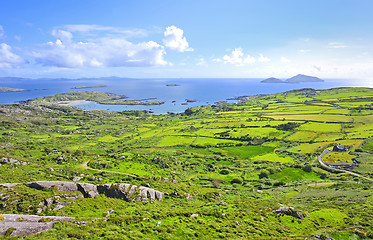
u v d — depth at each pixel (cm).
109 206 5616
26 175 8994
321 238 4678
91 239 3738
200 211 5728
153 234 4241
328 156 15125
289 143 19725
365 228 5125
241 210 6253
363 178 11169
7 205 4741
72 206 5184
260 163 16062
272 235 4738
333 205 6938
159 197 7306
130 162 14325
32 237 3522
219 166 15600
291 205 7238
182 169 14562
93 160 14438
